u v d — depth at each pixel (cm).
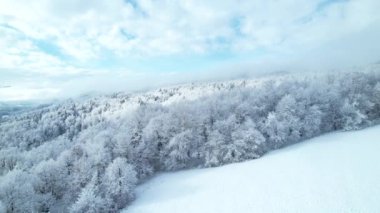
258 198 2930
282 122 4684
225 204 2931
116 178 3391
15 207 3131
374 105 5547
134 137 4647
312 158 3844
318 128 5094
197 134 4616
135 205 3291
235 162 4300
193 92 13962
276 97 5472
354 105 5250
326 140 4681
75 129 10381
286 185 3117
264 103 5284
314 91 5581
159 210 3045
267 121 4678
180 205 3091
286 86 5875
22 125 10581
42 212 3391
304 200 2722
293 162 3812
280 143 4700
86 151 4200
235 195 3097
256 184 3288
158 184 3922
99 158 3862
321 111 5156
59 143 5828
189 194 3347
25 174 3672
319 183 3023
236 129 4556
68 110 13500
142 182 4162
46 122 10881
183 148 4388
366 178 2958
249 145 4362
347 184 2892
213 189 3375
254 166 3931
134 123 4922
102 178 3519
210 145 4372
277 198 2858
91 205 2966
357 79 6025
